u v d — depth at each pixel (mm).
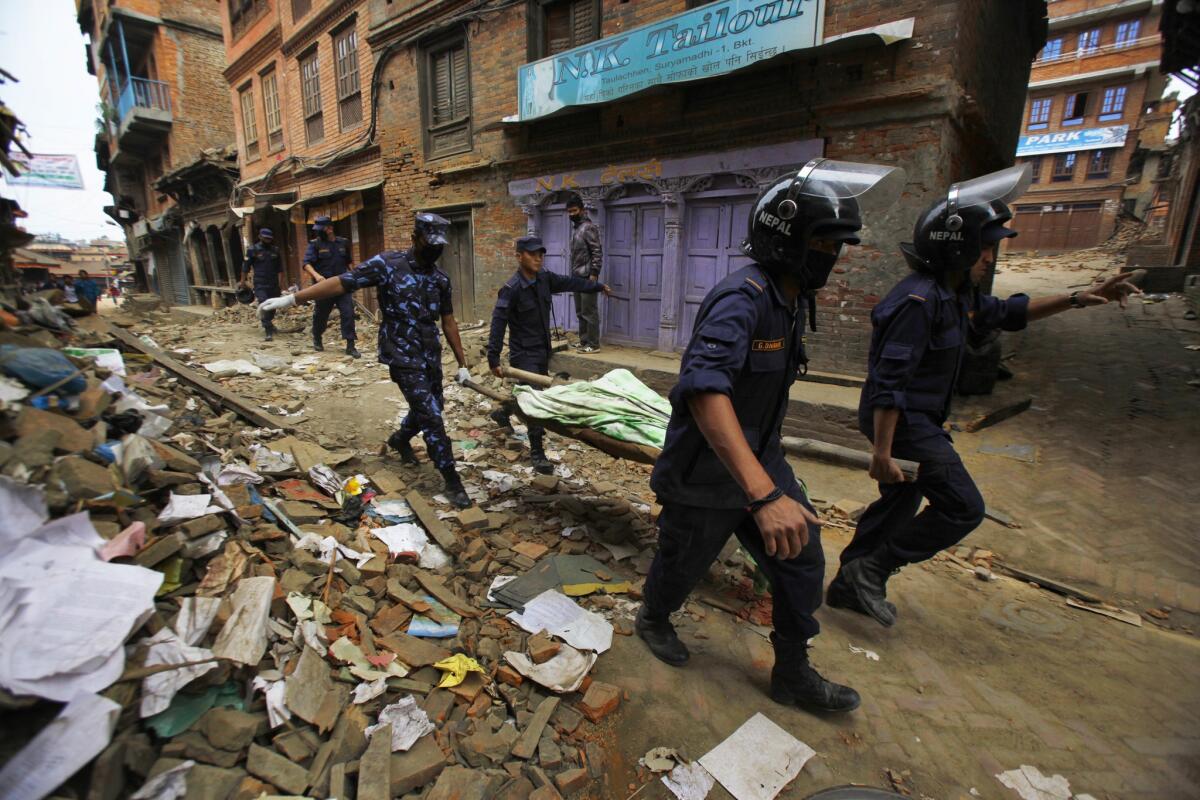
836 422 5457
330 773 1791
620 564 3367
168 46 22625
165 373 5062
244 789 1658
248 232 18359
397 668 2275
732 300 1839
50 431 2297
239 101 18578
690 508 2170
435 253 3904
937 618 3105
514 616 2744
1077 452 5211
